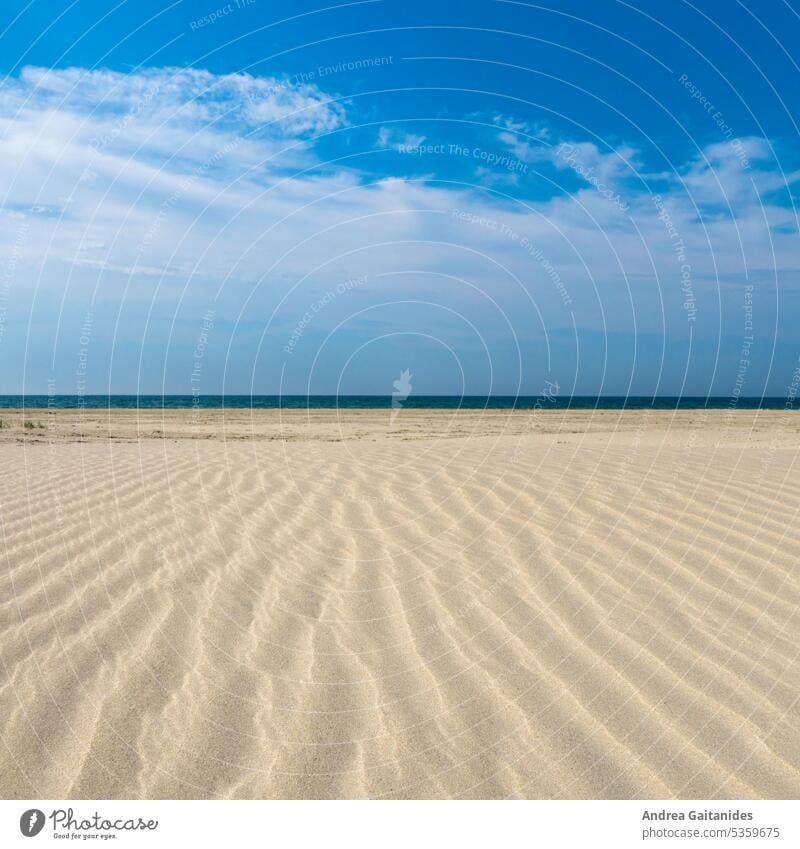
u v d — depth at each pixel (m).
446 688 3.46
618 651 3.78
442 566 5.06
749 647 3.78
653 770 2.88
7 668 3.56
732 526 5.70
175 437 13.28
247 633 4.00
